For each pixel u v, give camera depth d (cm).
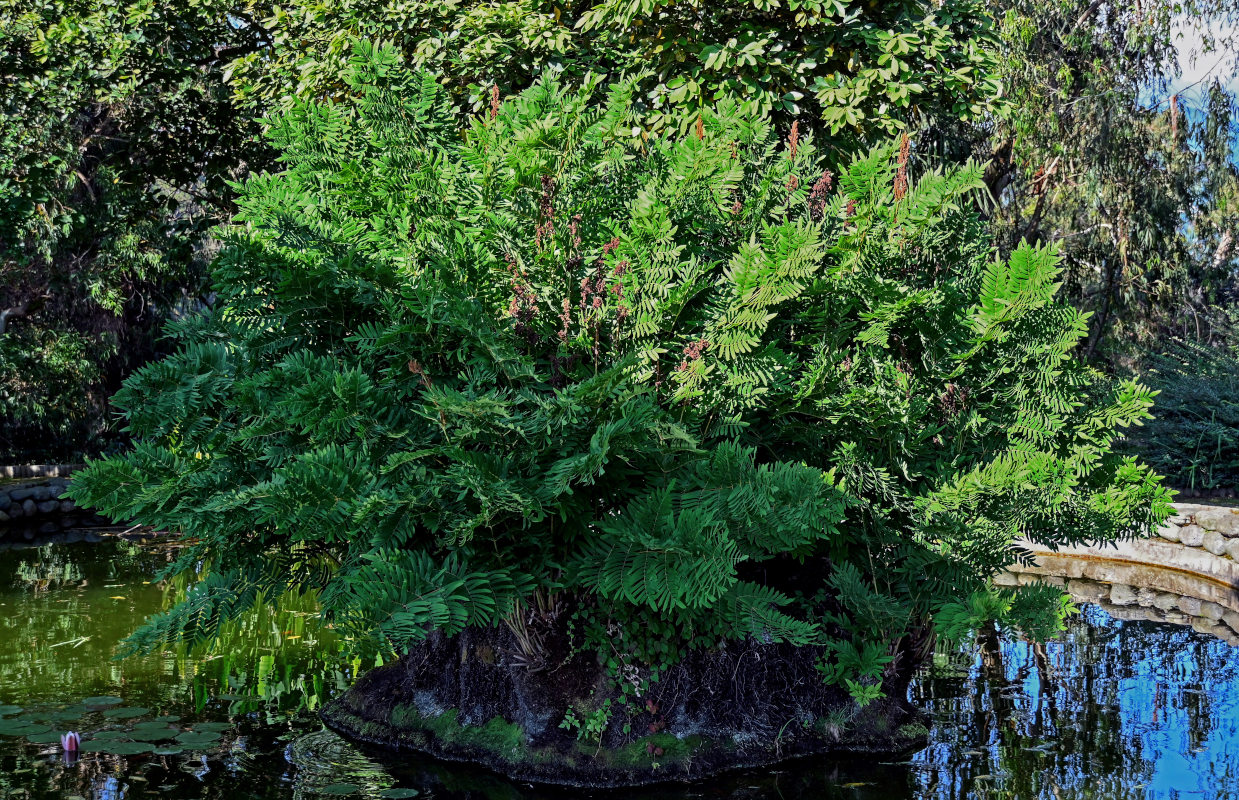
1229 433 1061
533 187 382
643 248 391
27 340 1600
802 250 357
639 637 407
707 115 444
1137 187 1462
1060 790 367
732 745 407
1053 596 413
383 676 461
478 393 368
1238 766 389
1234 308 1305
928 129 1266
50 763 381
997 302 399
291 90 729
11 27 921
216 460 389
